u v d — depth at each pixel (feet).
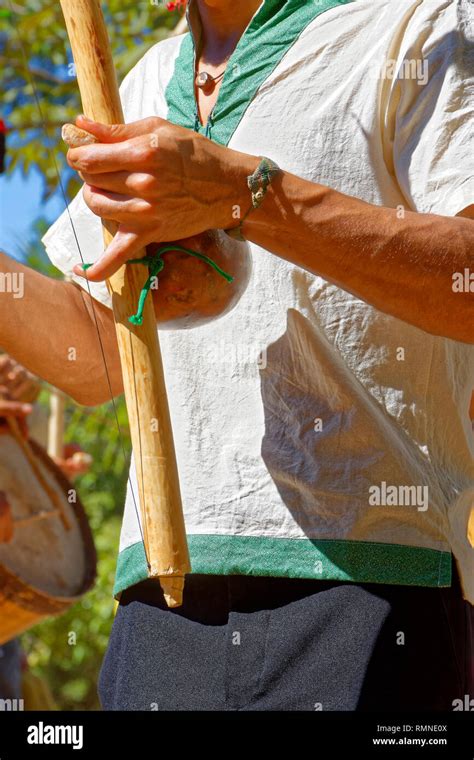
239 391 5.05
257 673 4.83
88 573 10.68
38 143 16.80
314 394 4.97
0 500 10.04
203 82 5.45
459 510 5.08
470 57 4.98
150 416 4.46
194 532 5.00
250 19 5.44
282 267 5.02
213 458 5.04
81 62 4.51
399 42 5.09
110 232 4.52
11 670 12.42
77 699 24.63
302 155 5.08
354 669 4.74
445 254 4.57
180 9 6.40
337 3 5.29
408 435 4.99
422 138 4.96
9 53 17.34
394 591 4.82
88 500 24.09
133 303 4.49
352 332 4.95
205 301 4.66
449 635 4.91
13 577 9.57
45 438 15.81
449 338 4.75
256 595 4.89
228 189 4.42
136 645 5.09
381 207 4.62
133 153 4.25
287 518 4.89
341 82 5.13
